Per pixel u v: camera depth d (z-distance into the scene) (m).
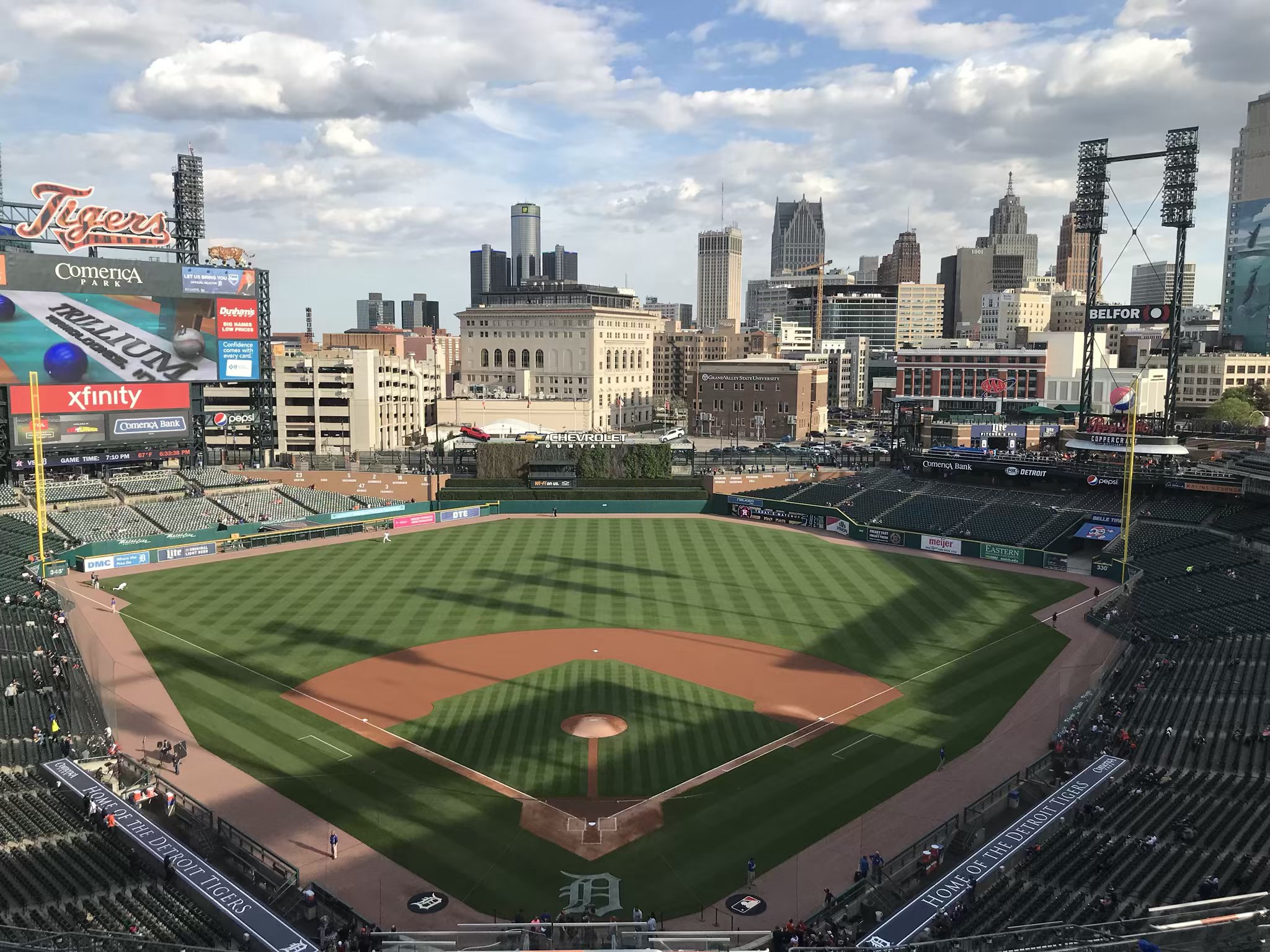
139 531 91.00
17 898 31.19
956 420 128.12
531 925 31.72
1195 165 94.12
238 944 30.19
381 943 30.80
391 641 63.66
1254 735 44.16
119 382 98.50
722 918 33.44
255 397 115.94
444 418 168.00
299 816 40.16
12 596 68.62
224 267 104.25
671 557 91.00
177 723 49.47
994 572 85.06
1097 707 51.88
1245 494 88.19
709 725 50.03
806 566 87.25
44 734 45.34
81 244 94.94
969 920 31.42
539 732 48.91
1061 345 181.25
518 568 85.88
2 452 92.69
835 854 37.66
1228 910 27.42
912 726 49.97
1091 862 34.31
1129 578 78.94
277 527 97.88
